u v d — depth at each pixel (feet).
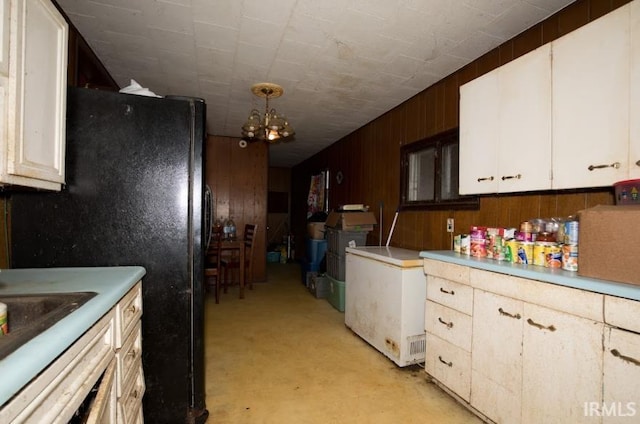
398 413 5.82
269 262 24.17
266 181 17.15
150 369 5.02
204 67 8.68
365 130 13.87
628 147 4.15
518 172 5.72
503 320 5.09
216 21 6.57
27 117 3.43
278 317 11.20
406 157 10.83
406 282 7.43
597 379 3.86
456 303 6.08
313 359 7.97
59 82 4.11
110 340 3.38
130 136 4.96
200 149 5.38
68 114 4.70
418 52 7.70
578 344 4.06
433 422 5.57
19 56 3.26
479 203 7.85
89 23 6.71
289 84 9.70
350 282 9.88
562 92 4.98
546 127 5.23
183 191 5.19
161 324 5.07
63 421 2.24
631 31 4.13
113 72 9.02
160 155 5.09
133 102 4.99
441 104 9.22
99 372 2.94
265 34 7.03
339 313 11.71
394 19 6.38
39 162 3.67
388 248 10.21
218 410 5.87
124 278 4.02
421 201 10.00
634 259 3.73
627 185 4.10
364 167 13.94
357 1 5.85
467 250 6.66
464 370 5.85
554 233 5.38
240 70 8.84
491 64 7.59
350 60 8.13
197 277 5.35
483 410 5.42
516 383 4.85
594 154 4.54
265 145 17.11
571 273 4.49
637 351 3.50
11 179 3.27
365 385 6.77
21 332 2.32
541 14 6.19
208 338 9.25
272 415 5.74
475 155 6.68
